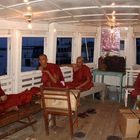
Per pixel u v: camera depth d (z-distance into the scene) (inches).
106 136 152.3
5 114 135.3
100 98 248.5
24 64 209.3
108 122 179.6
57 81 189.6
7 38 189.3
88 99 250.4
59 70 196.1
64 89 141.9
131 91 207.6
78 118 186.1
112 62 258.1
